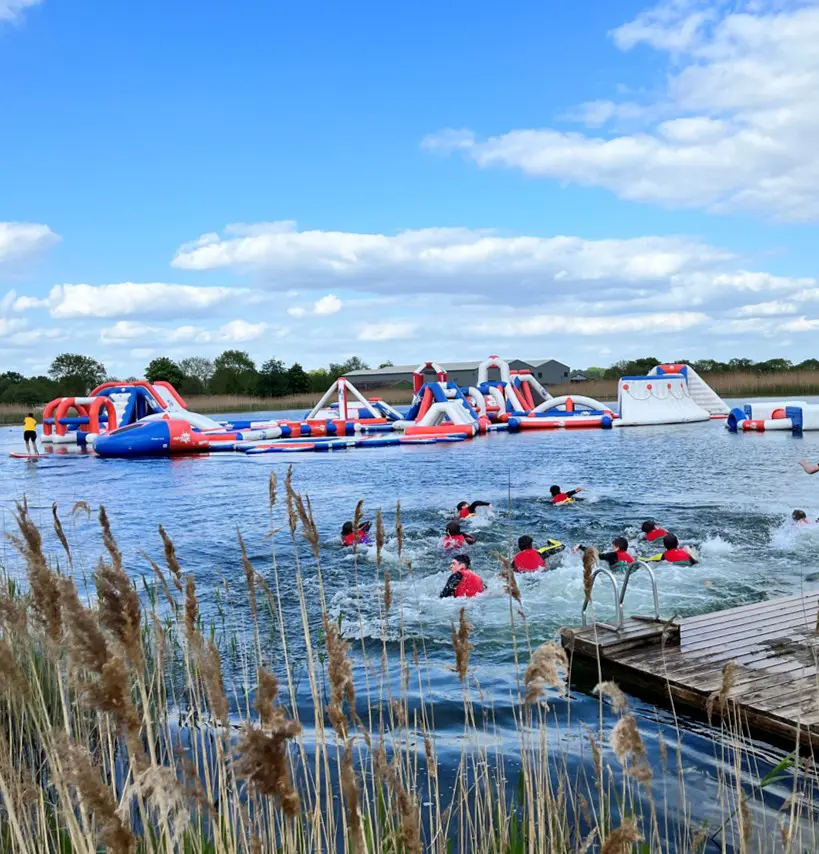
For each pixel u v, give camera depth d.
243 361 100.12
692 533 12.17
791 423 30.88
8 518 14.88
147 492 18.64
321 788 4.10
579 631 6.59
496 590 9.12
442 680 6.36
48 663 3.81
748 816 2.56
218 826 2.45
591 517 13.74
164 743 4.13
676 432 32.12
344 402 38.31
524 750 3.28
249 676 6.29
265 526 13.65
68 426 37.09
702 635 6.60
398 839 2.84
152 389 35.88
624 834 1.92
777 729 4.91
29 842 2.79
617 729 1.91
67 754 1.75
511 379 42.38
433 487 17.97
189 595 2.54
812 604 7.41
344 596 9.08
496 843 3.54
